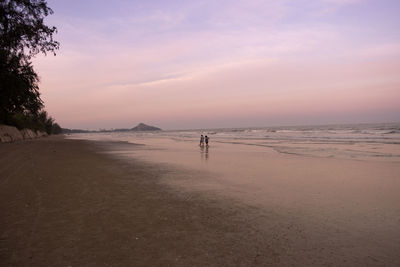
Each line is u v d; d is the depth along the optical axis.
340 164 13.86
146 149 26.12
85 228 4.90
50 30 18.97
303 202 6.86
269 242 4.39
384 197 7.29
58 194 7.46
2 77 22.67
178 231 4.83
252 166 13.55
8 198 6.97
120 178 10.13
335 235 4.70
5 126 44.12
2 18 16.91
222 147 27.94
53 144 36.12
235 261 3.73
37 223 5.13
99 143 39.88
